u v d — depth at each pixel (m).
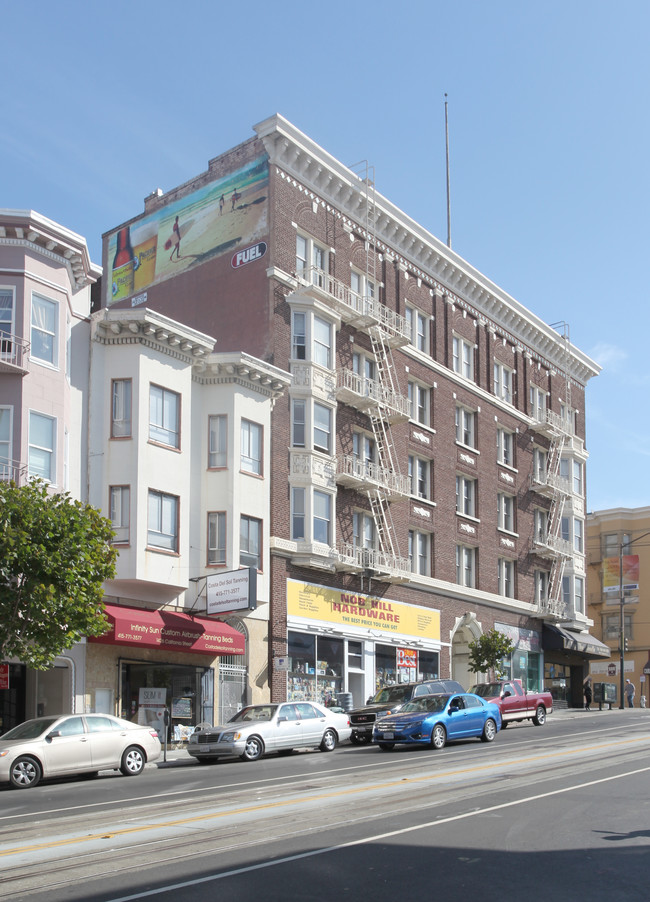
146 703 26.09
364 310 39.91
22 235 25.95
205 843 11.06
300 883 9.05
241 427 32.41
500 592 49.69
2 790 18.59
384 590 40.28
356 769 19.66
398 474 40.94
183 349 30.55
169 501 29.30
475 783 16.59
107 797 16.12
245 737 23.61
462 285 48.44
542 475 55.22
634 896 8.65
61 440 26.36
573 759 21.16
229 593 29.20
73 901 8.41
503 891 8.79
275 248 36.84
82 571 21.38
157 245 41.66
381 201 42.03
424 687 30.19
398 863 9.92
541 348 56.09
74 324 28.36
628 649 77.19
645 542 78.19
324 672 36.09
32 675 26.88
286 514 35.22
